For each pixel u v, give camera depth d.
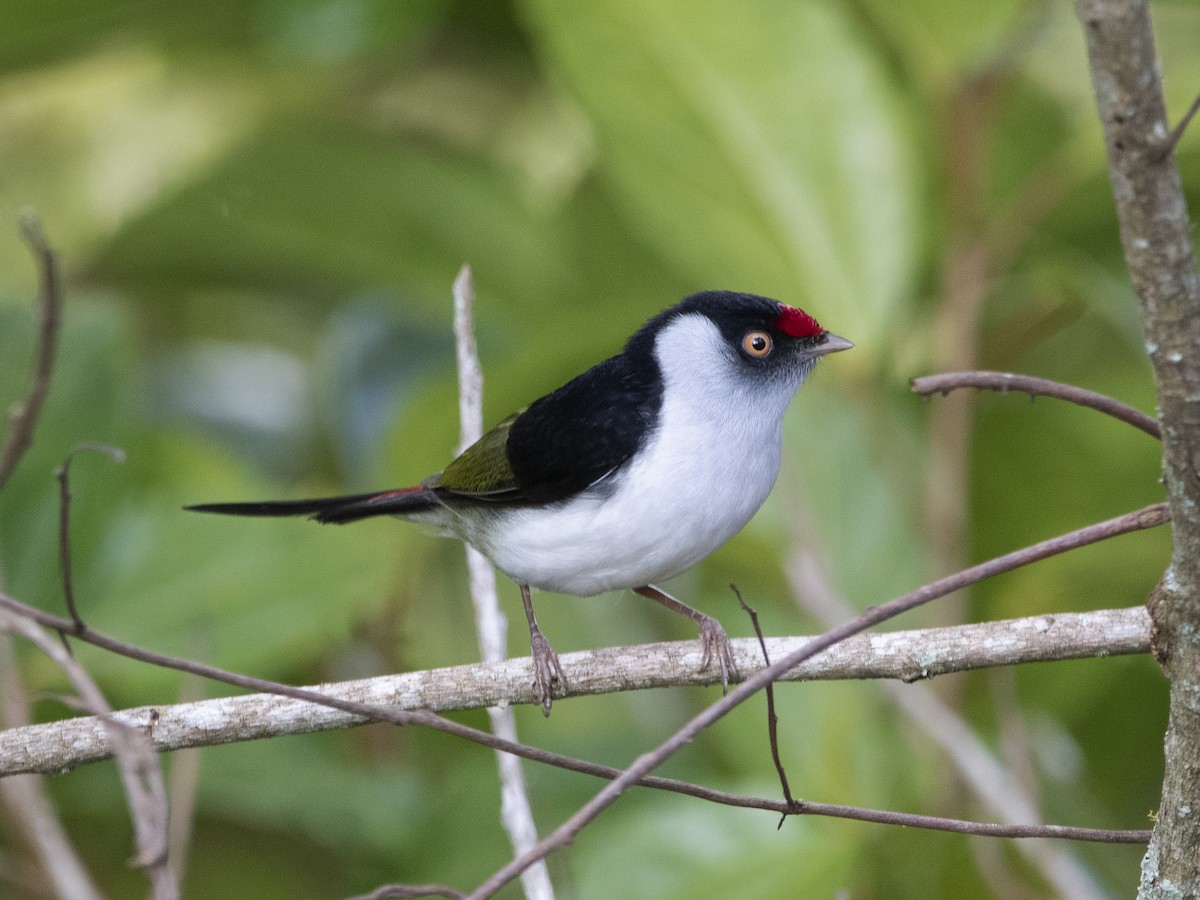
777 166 11.23
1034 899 9.28
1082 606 12.77
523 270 12.88
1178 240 4.96
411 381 13.23
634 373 8.89
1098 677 11.49
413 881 10.48
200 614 10.44
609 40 11.16
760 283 11.31
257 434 14.70
